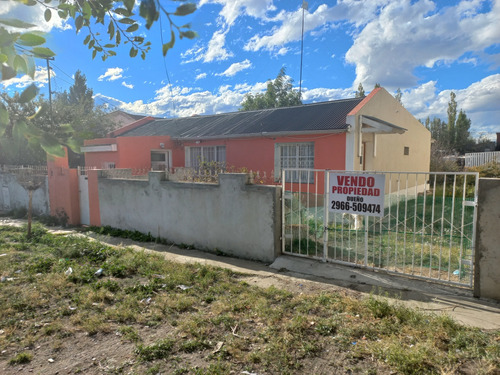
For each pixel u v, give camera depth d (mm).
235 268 6172
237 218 6930
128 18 1684
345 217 8391
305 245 6883
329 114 11734
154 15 1137
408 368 2891
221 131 13695
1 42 1097
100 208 10461
